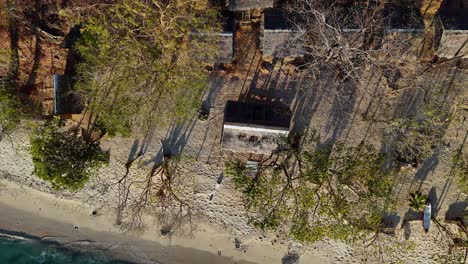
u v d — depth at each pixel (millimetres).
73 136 22047
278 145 21750
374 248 23016
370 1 20516
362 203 20625
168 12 19188
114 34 19953
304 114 22781
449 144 22422
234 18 21125
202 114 22906
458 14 20219
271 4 20422
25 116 21922
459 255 22125
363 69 21797
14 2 21906
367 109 22562
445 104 22031
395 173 22562
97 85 21078
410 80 21984
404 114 22375
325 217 22438
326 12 19656
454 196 22578
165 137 23469
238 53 22516
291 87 22656
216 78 22875
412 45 20656
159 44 20141
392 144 22469
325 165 20359
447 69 21859
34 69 22562
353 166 20297
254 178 21922
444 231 22594
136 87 20938
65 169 21547
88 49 20781
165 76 20719
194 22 20000
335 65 21766
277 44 20625
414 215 22781
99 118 22516
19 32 22547
